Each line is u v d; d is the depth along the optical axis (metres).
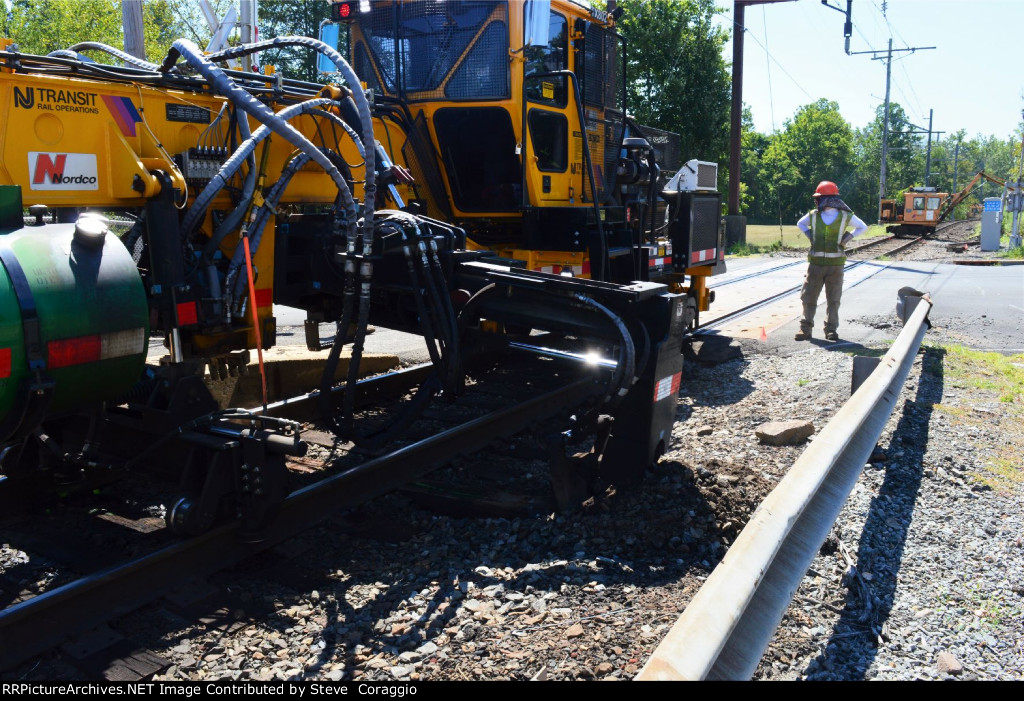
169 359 4.80
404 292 5.42
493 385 7.32
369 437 4.94
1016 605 3.63
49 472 4.50
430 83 7.27
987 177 54.56
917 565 4.00
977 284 18.20
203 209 4.70
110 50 5.07
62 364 3.36
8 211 3.56
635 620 3.38
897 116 114.94
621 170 8.48
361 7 7.04
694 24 35.44
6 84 4.20
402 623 3.38
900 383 5.73
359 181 6.13
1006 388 7.73
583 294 4.75
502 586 3.72
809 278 10.31
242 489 3.81
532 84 7.29
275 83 5.36
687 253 9.12
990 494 4.99
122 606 3.35
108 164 4.63
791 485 2.97
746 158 82.25
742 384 8.05
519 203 7.52
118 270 3.63
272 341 5.88
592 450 5.23
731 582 2.22
